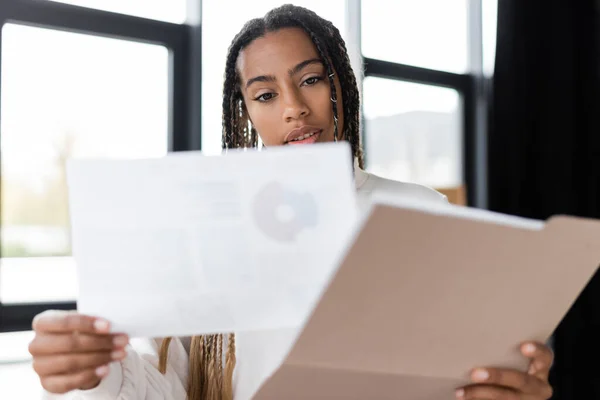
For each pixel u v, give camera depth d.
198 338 0.93
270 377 0.65
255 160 0.63
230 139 1.11
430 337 0.66
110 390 0.75
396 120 3.43
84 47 2.62
